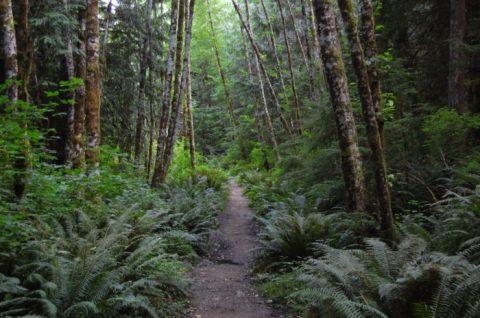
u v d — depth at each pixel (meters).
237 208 16.91
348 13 6.80
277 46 29.31
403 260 5.22
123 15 19.17
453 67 10.27
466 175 7.66
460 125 8.90
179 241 9.03
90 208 7.97
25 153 6.30
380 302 4.68
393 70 9.75
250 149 34.53
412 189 9.36
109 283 4.98
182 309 6.19
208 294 7.04
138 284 5.23
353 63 6.79
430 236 6.43
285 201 12.34
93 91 10.27
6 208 5.21
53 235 6.14
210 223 11.41
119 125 20.20
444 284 4.17
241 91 30.61
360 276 4.88
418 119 9.94
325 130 10.79
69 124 12.94
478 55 11.05
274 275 7.64
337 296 4.55
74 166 9.91
